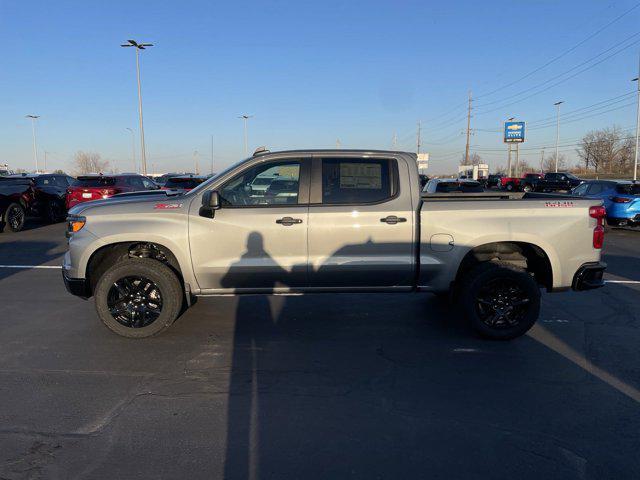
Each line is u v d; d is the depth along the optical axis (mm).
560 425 3453
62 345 5008
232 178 5098
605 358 4688
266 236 4992
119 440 3250
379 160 5145
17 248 11453
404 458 3051
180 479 2842
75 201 15898
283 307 6402
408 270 5094
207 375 4293
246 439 3268
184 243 4969
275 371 4387
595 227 5098
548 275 5176
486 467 2955
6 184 13984
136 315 5129
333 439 3270
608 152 78500
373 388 4047
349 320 5879
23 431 3354
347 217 5012
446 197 5781
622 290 7402
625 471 2922
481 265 5113
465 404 3766
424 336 5316
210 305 6500
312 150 5168
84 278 5086
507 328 5121
